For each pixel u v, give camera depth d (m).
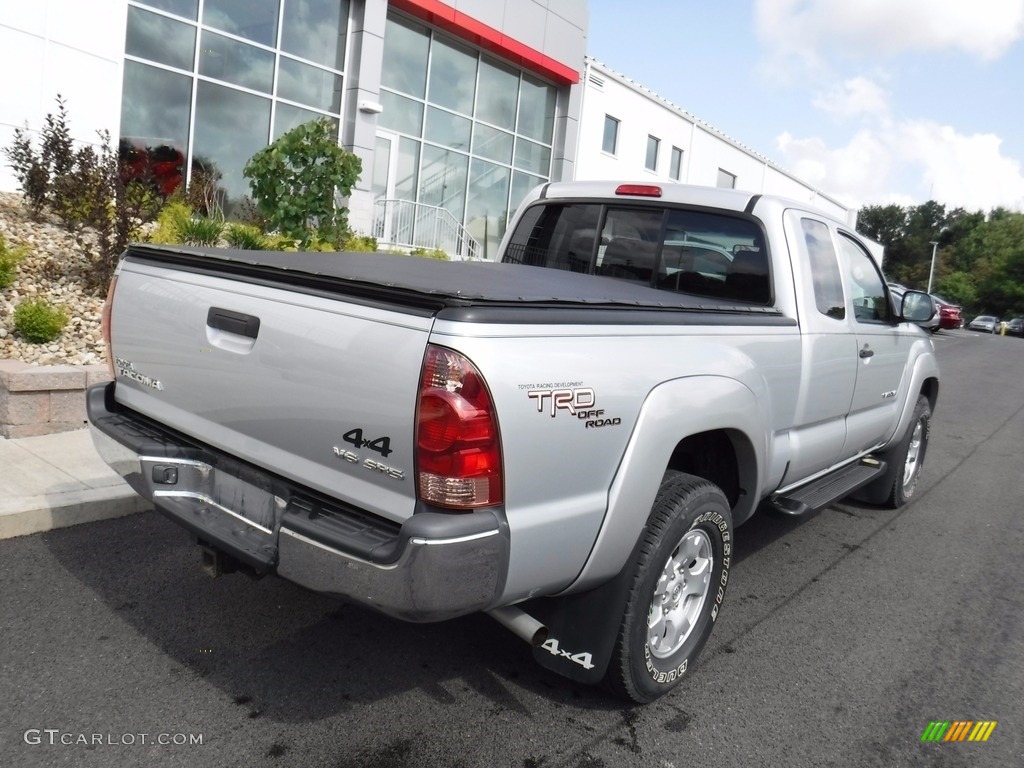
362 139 14.91
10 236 7.79
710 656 3.62
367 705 2.99
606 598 2.88
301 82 14.13
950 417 11.27
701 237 4.15
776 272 3.90
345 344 2.41
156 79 12.00
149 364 3.14
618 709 3.10
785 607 4.23
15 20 10.06
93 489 4.56
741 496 3.56
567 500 2.55
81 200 8.19
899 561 5.06
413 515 2.28
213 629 3.43
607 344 2.68
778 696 3.31
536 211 4.79
